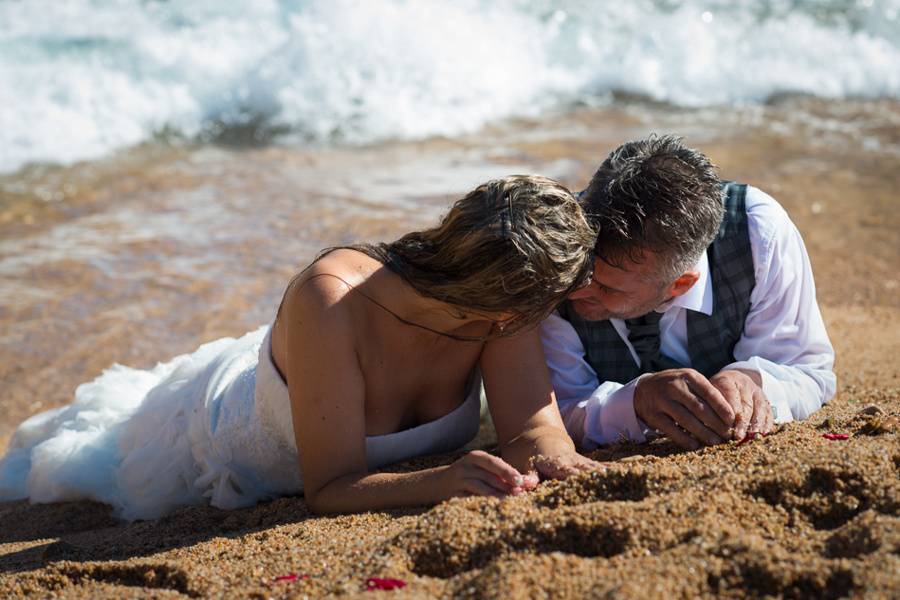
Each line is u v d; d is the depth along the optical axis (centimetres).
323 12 1173
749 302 372
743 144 1029
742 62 1226
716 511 259
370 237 787
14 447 474
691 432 334
